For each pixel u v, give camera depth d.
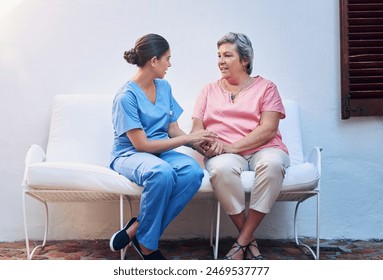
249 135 4.15
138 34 4.75
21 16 4.71
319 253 4.38
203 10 4.77
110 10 4.74
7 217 4.71
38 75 4.72
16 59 4.71
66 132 4.53
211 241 4.54
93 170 3.88
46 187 3.91
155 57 4.05
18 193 4.70
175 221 4.74
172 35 4.76
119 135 4.03
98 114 4.56
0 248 4.50
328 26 4.79
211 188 3.96
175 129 4.25
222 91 4.36
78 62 4.73
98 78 4.74
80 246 4.54
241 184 3.92
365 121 4.79
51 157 4.47
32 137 4.71
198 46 4.77
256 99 4.26
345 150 4.79
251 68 4.33
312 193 4.05
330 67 4.79
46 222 4.55
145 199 3.79
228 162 3.93
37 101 4.71
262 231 4.76
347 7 4.71
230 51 4.27
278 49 4.78
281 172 3.89
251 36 4.78
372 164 4.80
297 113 4.60
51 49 4.72
